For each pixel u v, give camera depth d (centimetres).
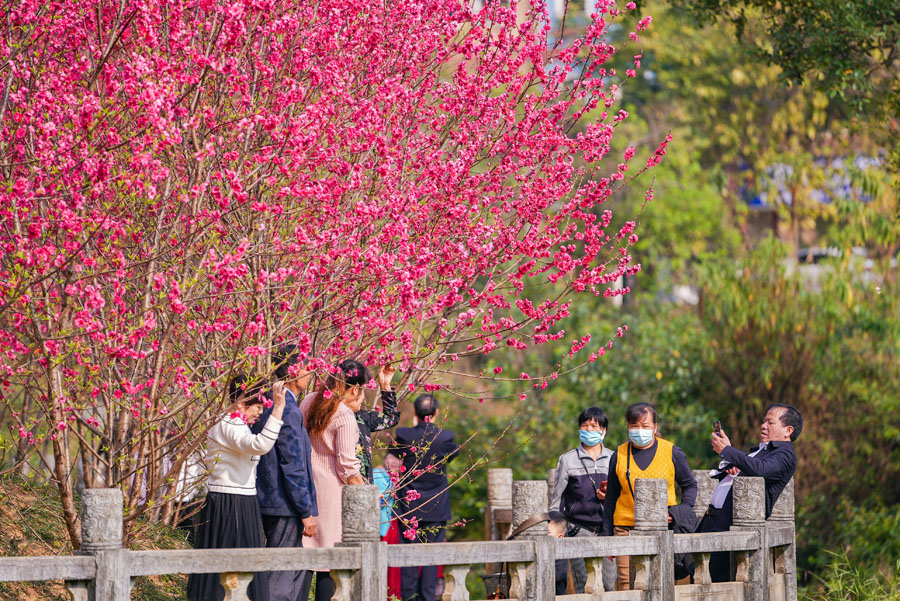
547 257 1212
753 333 2719
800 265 3039
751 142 4503
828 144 4159
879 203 2703
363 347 1151
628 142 4253
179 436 1035
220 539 1051
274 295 1124
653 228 4106
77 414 1009
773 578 1320
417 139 1219
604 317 3098
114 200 947
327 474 1153
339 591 916
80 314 878
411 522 1335
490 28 1195
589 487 1426
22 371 955
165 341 1002
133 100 895
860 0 2064
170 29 970
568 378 2788
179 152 1002
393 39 1161
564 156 1204
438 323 1234
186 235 981
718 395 2728
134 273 1009
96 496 821
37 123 907
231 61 920
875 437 2630
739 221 4628
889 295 2788
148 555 829
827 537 2472
